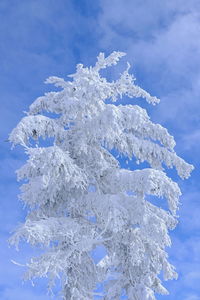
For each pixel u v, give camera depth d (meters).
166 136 12.58
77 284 11.27
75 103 12.07
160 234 10.96
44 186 10.77
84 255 11.66
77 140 12.24
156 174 10.99
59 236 11.06
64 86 13.12
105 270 12.15
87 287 11.48
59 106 12.92
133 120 11.87
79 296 10.77
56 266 10.20
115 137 12.29
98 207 11.31
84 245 10.69
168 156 12.47
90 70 12.66
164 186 11.07
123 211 11.03
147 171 11.05
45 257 10.55
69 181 11.79
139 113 11.90
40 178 11.20
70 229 10.58
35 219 12.07
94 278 11.69
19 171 11.58
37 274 10.03
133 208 11.35
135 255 11.61
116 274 12.12
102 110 12.51
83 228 11.63
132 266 12.03
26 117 11.25
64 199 12.27
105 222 11.06
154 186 10.77
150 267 12.24
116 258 12.24
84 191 12.18
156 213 12.19
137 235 12.05
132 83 13.09
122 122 12.16
